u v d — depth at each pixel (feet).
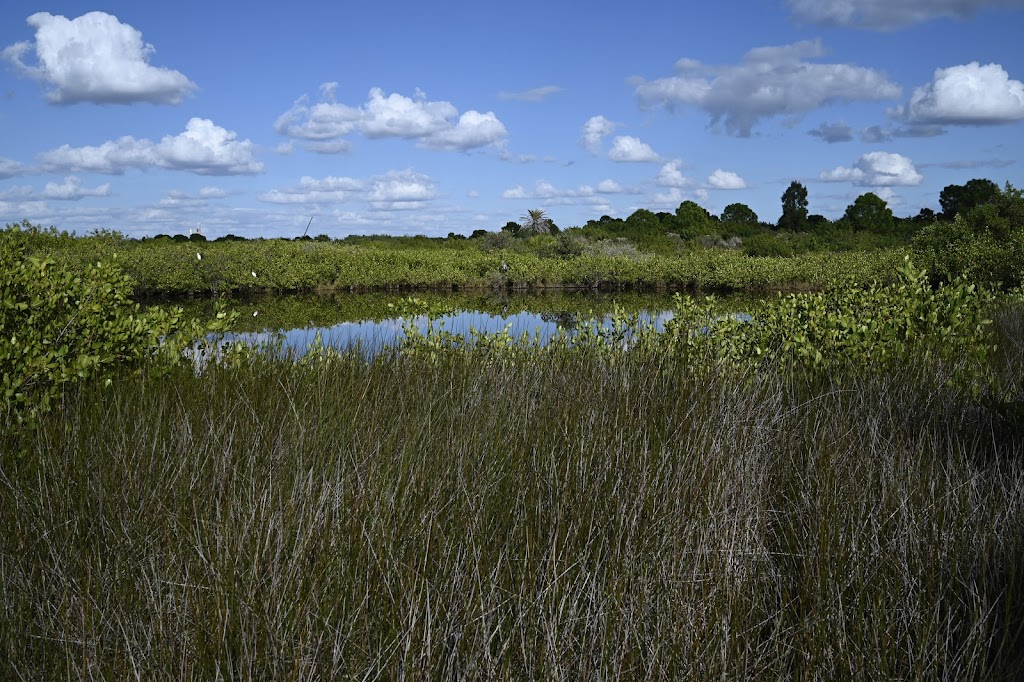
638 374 15.78
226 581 7.97
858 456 11.57
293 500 9.23
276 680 7.06
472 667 7.23
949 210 177.37
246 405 13.61
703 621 7.82
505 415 13.24
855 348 18.58
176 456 11.23
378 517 9.16
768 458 11.54
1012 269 55.42
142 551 8.96
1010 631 7.91
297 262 91.71
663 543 9.07
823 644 7.66
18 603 8.19
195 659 7.31
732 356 20.16
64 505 10.09
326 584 8.06
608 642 7.71
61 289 16.29
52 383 14.90
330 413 13.11
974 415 13.61
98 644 7.58
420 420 12.89
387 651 7.45
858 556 8.73
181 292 81.41
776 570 9.24
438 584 8.31
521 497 10.21
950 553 8.95
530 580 8.40
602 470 10.89
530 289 98.94
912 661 7.49
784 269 98.48
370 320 51.16
